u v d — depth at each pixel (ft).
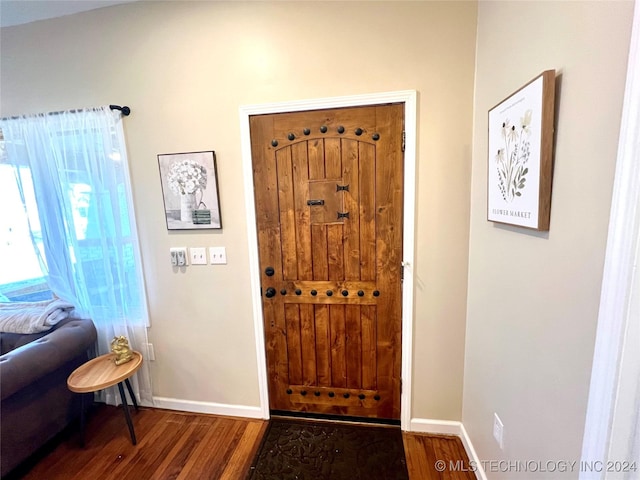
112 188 5.86
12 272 6.52
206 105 5.50
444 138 4.95
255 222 5.70
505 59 3.75
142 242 6.11
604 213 2.19
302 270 5.75
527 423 3.34
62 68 5.81
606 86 2.16
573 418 2.58
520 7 3.37
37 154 5.92
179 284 6.15
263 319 6.02
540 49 2.99
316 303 5.82
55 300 6.40
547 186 2.84
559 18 2.68
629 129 1.90
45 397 5.37
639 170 1.87
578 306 2.49
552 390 2.88
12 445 4.82
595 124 2.27
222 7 5.21
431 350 5.51
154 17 5.40
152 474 5.03
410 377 5.62
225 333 6.17
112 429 6.06
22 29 5.81
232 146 5.54
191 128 5.60
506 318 3.81
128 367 5.64
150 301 6.31
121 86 5.69
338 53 5.01
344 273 5.64
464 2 4.65
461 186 5.02
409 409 5.72
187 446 5.60
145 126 5.72
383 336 5.71
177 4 5.31
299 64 5.14
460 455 5.20
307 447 5.45
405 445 5.45
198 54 5.39
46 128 5.83
